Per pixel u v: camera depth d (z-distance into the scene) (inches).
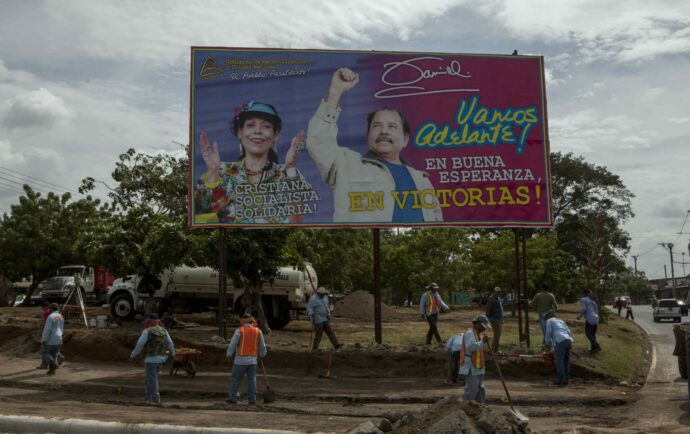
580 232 2427.4
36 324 862.5
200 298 1035.3
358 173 749.9
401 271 2060.8
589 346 775.7
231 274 906.7
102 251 908.0
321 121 756.6
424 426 337.1
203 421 419.5
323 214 746.8
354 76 762.2
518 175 749.9
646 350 938.1
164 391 553.6
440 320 1252.5
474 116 757.9
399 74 762.2
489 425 326.0
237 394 497.7
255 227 748.6
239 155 753.6
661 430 403.2
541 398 525.0
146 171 1409.9
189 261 915.4
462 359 432.1
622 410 486.0
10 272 1583.4
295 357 688.4
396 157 751.7
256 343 499.8
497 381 627.5
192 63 763.4
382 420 350.6
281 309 1042.7
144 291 959.6
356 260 2126.0
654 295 4911.4
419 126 756.0
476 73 764.0
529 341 746.2
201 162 754.8
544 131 757.9
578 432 391.5
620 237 2480.3
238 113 757.9
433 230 1861.5
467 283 1932.8
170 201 1412.4
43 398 531.2
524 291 757.3
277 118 757.9
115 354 740.7
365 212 746.2
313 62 764.0
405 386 593.6
